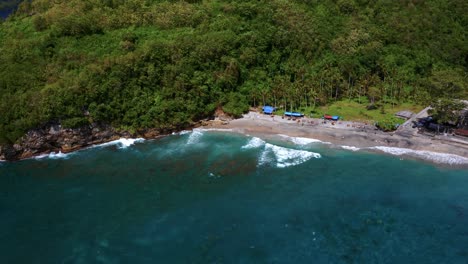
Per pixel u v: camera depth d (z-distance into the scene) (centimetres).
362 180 7719
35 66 10294
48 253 5991
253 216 6769
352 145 9000
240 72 11456
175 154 9031
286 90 11000
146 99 10225
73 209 7050
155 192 7550
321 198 7212
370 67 12288
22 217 6850
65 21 11438
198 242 6184
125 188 7706
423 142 8844
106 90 9831
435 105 9094
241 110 10781
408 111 10512
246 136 9769
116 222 6675
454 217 6606
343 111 10806
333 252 5934
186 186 7731
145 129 10031
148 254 5944
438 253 5869
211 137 9838
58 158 9050
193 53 11062
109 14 12262
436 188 7381
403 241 6125
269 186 7644
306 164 8362
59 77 10044
